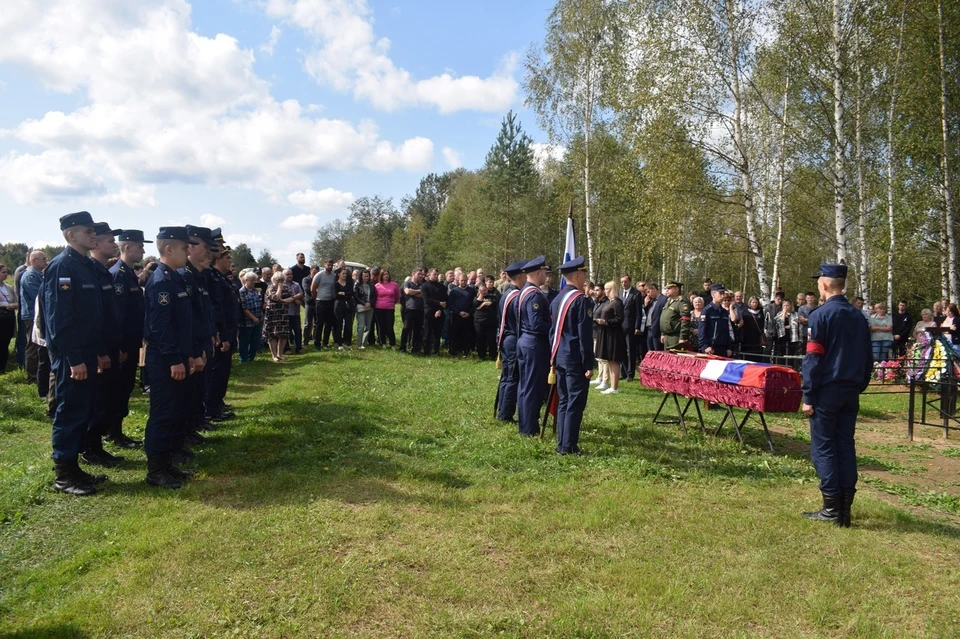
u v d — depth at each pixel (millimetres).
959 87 16250
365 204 71625
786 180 21625
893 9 14617
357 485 5184
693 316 11906
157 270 5348
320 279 14516
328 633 3117
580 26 22562
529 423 7027
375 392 9641
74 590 3463
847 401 4695
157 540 4008
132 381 6434
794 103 18672
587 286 13555
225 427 7188
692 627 3207
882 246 19719
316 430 6906
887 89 15938
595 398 10047
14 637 2994
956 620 3361
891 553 4141
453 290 14781
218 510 4586
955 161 17078
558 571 3764
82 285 5094
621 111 18219
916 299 25266
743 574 3754
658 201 17594
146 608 3279
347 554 3920
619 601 3424
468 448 6422
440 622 3203
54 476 5152
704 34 16062
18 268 10453
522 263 7980
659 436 7371
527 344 7000
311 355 13539
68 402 4992
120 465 5758
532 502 4910
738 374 6617
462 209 59438
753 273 34469
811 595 3553
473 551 4000
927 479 6184
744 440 7410
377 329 17250
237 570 3689
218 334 7535
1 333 10531
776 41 15805
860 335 4734
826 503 4727
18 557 3863
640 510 4734
